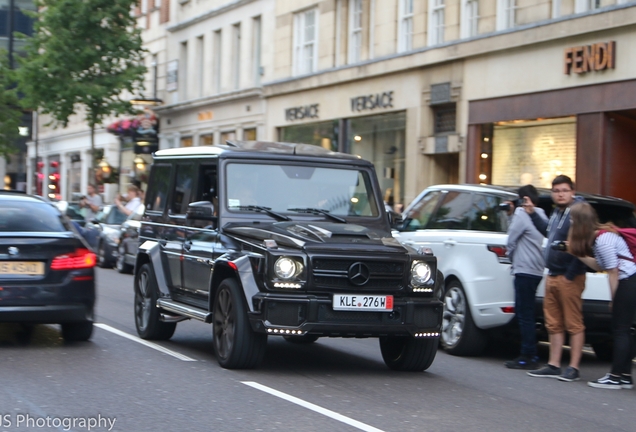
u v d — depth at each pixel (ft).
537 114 75.00
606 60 67.51
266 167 36.52
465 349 40.01
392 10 94.84
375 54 98.12
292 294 30.91
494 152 81.20
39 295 35.55
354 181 37.65
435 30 89.04
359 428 24.53
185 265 37.45
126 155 167.63
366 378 32.76
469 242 40.09
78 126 196.65
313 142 110.42
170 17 154.51
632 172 69.92
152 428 23.76
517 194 39.45
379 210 37.50
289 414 25.93
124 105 141.08
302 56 113.70
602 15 67.62
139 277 41.75
